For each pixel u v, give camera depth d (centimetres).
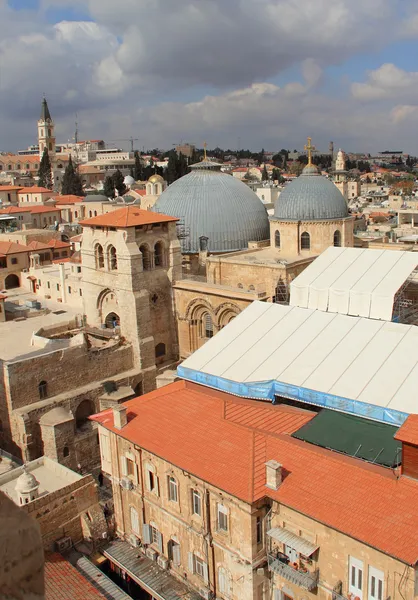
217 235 9131
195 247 9144
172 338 8244
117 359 7400
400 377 4566
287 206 8244
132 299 7462
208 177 9631
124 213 7775
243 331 5772
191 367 5375
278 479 3653
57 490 4819
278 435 4194
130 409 4938
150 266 7900
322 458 3828
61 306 9781
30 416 6331
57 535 4819
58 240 13562
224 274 8138
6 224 16225
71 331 8044
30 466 5525
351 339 5216
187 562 4309
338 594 3381
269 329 5694
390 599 3153
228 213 9225
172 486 4353
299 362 5053
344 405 4428
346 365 4866
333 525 3297
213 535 4012
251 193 9869
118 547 4875
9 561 559
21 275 11275
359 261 6769
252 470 3856
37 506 4684
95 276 8062
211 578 4088
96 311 8206
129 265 7375
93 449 6712
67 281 9806
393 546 3067
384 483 3494
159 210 9631
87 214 19000
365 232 13775
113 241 7625
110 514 5403
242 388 4906
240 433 4266
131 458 4681
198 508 4128
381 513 3288
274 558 3697
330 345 5200
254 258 8225
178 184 9775
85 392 6875
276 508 3669
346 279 6406
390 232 13600
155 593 4259
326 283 6381
